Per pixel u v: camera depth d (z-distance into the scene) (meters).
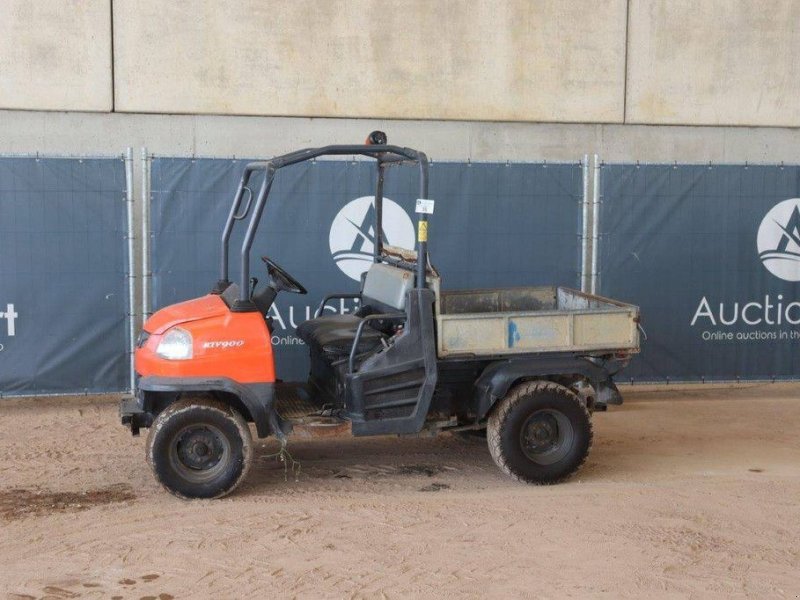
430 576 4.65
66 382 8.23
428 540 5.14
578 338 6.20
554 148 10.77
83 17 9.87
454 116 10.57
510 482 6.32
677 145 10.96
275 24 10.20
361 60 10.38
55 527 5.34
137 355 6.11
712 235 8.81
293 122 10.37
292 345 8.45
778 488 6.16
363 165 8.42
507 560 4.86
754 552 5.00
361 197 8.45
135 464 6.69
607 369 6.27
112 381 8.30
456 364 6.21
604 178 8.65
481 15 10.49
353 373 5.97
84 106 9.96
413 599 4.38
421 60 10.47
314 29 10.27
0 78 9.80
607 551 4.99
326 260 8.45
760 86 10.98
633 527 5.37
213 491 5.81
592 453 7.12
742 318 8.91
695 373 8.91
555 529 5.33
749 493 6.05
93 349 8.25
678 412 8.56
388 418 6.07
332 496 5.96
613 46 10.72
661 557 4.91
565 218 8.68
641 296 8.80
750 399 9.16
